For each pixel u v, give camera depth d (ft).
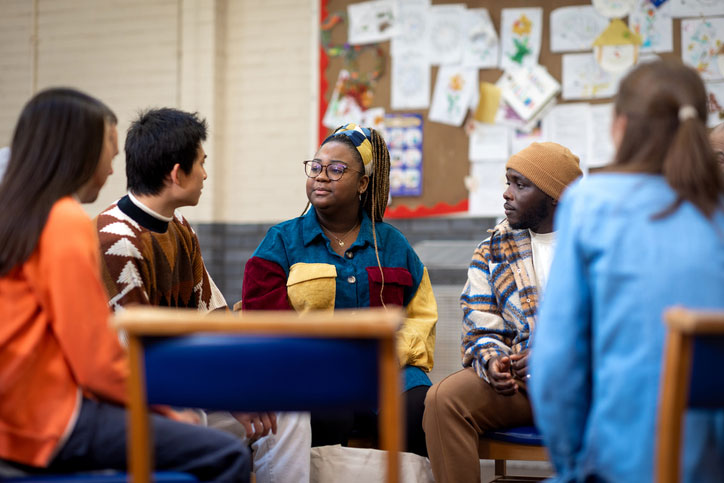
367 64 15.26
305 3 15.87
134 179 7.72
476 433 8.16
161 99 16.39
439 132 14.87
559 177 8.45
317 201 9.12
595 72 14.19
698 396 4.40
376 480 8.29
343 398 4.69
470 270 9.00
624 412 4.71
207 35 16.16
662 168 5.04
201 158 7.84
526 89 14.46
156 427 5.73
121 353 5.60
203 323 4.60
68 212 5.63
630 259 4.82
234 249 16.10
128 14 16.65
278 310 8.84
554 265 5.13
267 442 8.20
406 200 14.96
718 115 13.65
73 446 5.52
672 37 13.89
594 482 4.92
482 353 8.30
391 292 9.16
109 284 7.37
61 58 16.99
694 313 4.19
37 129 5.82
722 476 4.74
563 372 4.94
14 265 5.54
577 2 14.30
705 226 4.82
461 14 14.82
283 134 15.96
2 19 17.26
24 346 5.49
